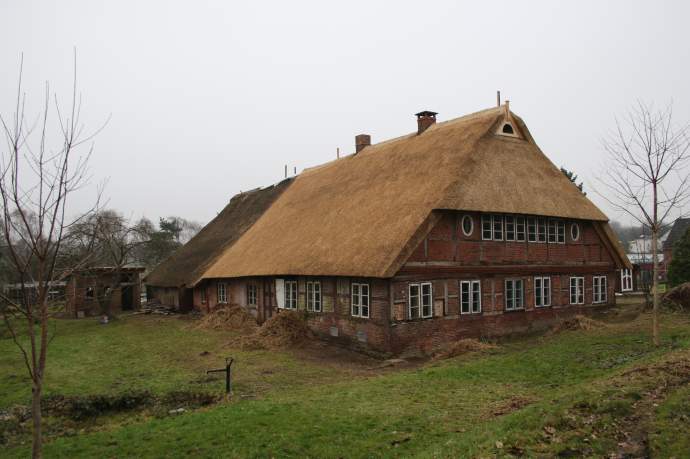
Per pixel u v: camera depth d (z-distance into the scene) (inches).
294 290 1052.5
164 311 1549.0
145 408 558.9
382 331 803.4
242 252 1318.9
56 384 677.3
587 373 557.3
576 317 895.1
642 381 445.1
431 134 1125.1
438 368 647.1
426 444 394.0
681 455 314.2
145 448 415.5
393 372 689.6
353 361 792.3
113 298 1562.5
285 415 471.2
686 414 369.7
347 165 1327.5
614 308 1134.4
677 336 688.4
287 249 1092.5
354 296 879.1
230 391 591.2
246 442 413.1
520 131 1053.8
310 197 1315.2
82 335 1120.2
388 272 767.1
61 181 312.7
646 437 343.0
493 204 885.8
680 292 952.3
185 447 411.8
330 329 935.7
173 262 1715.1
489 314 915.4
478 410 466.3
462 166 898.1
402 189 961.5
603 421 369.1
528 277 982.4
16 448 442.6
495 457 329.7
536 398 481.7
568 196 1039.0
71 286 1459.2
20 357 865.5
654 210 651.5
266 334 948.0
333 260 900.0
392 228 850.1
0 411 561.0
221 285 1371.8
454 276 874.1
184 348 924.0
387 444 398.9
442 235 866.1
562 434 357.7
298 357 823.1
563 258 1047.0
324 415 468.8
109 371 751.1
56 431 498.3
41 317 312.8
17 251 351.6
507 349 759.1
